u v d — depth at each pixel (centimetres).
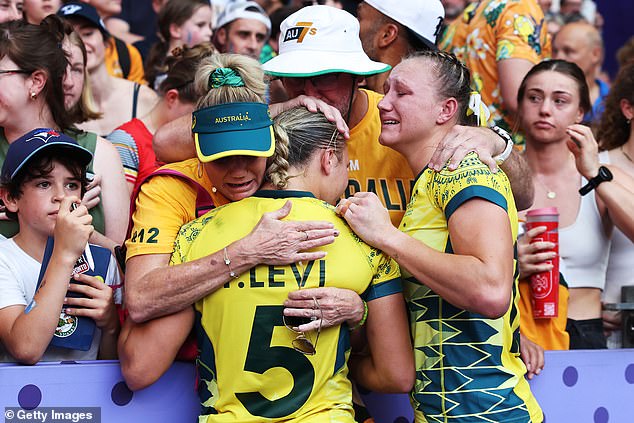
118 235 591
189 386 492
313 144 450
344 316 434
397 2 587
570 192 696
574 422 561
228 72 439
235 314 429
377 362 462
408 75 483
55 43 586
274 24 975
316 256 428
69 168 499
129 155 679
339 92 508
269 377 430
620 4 1419
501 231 433
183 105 713
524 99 710
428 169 473
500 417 454
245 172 437
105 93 846
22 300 489
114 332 508
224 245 437
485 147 462
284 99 594
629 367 584
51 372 471
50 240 488
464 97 491
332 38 507
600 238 685
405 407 537
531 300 588
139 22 1103
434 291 440
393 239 439
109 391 480
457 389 458
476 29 849
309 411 433
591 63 1220
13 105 568
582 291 679
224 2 1111
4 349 506
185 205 475
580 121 714
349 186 543
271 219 428
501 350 463
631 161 738
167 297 433
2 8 837
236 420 430
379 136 497
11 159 491
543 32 843
